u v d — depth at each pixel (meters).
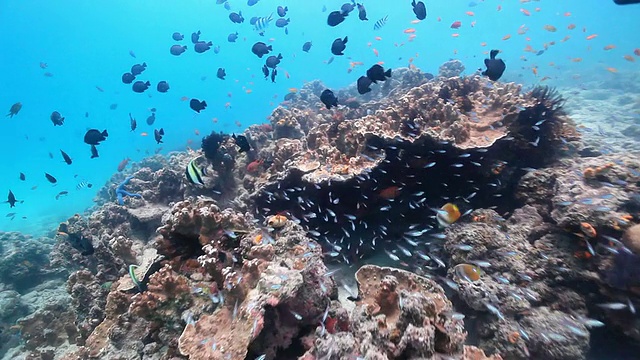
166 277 1.36
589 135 3.69
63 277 3.80
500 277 1.54
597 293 1.48
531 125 2.25
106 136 2.81
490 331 1.46
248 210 2.43
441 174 2.11
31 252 3.91
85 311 2.19
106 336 1.69
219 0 5.00
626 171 1.73
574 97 7.79
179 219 1.57
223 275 1.33
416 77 5.50
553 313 1.43
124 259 2.29
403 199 2.15
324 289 1.37
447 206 1.57
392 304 1.30
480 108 2.58
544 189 1.99
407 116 2.43
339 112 3.91
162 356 1.33
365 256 2.09
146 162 5.99
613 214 1.48
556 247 1.62
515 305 1.45
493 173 2.08
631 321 1.38
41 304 3.29
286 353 1.26
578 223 1.54
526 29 5.61
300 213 2.21
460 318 1.20
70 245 3.18
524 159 2.30
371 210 2.12
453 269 1.61
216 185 2.91
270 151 3.14
